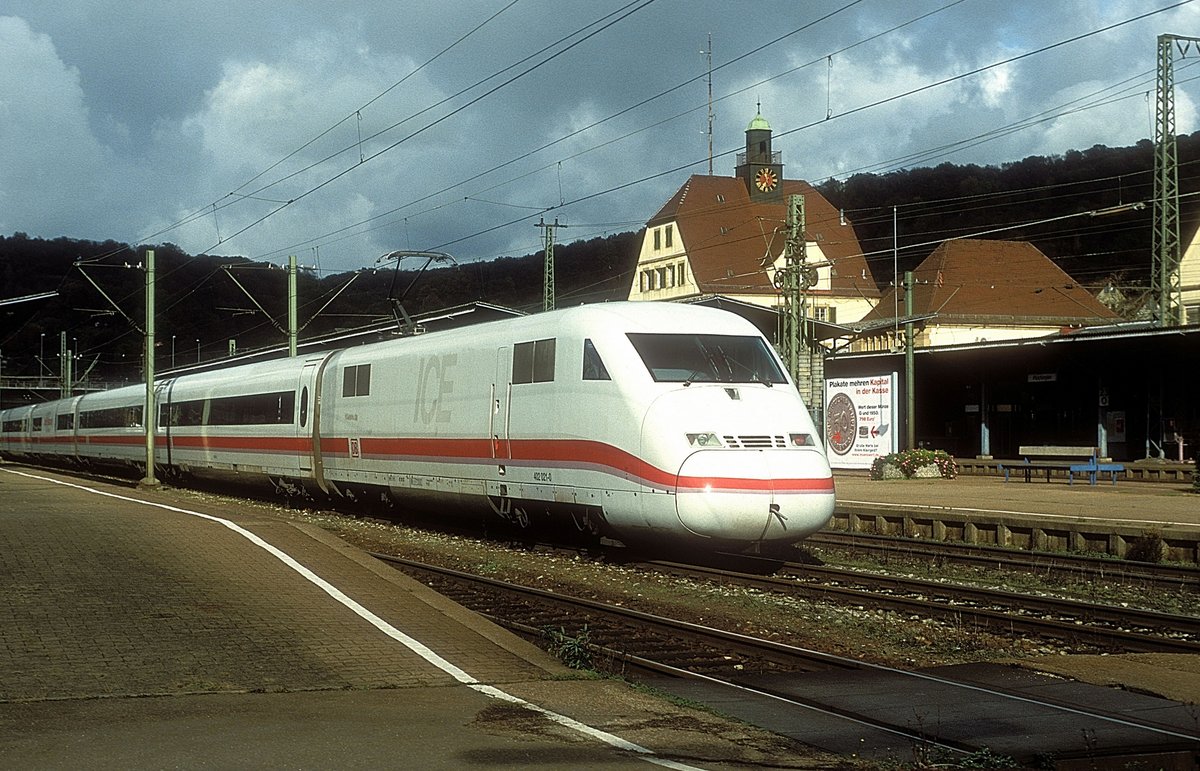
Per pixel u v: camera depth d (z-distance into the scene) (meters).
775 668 10.41
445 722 7.50
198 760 6.36
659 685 9.42
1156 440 40.06
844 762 7.11
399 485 23.25
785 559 19.33
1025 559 18.36
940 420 48.91
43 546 14.67
